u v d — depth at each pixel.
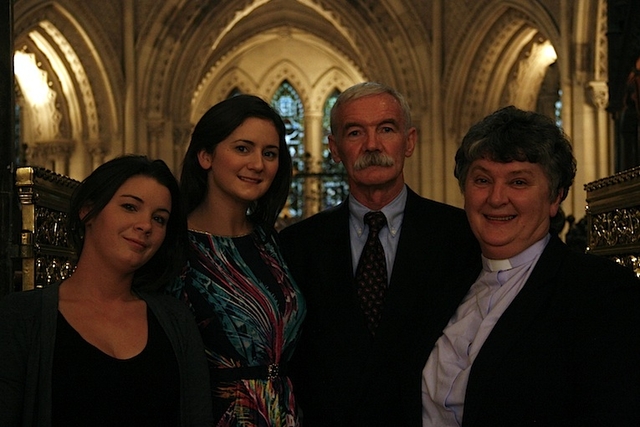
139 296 2.74
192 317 2.79
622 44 5.89
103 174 2.64
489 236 2.66
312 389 3.35
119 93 17.08
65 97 17.58
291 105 27.94
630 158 5.93
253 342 2.99
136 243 2.63
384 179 3.37
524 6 14.53
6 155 3.82
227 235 3.21
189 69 17.98
